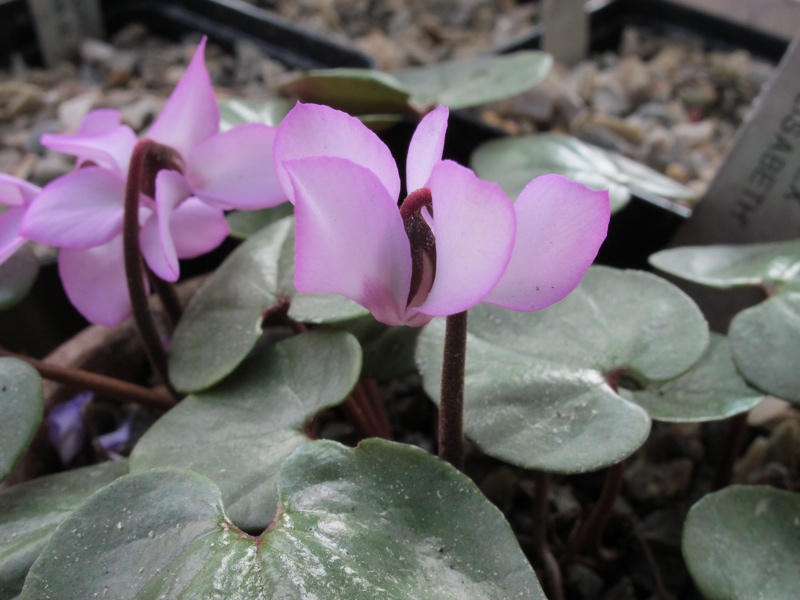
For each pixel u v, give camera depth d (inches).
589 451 2.5
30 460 3.7
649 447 4.1
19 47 7.7
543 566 3.5
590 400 2.7
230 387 3.0
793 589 2.6
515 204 2.0
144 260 3.5
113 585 2.2
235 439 2.8
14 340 5.0
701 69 7.5
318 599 2.0
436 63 7.7
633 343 2.9
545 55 5.3
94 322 3.4
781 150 4.2
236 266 3.4
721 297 4.2
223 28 7.8
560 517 3.9
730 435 3.7
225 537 2.2
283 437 2.7
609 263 5.3
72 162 6.1
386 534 2.2
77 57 7.7
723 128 6.9
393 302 2.1
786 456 4.0
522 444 2.6
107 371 4.2
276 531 2.2
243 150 3.1
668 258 3.6
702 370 3.3
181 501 2.3
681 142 6.5
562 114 6.7
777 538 2.7
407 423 4.4
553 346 3.0
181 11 8.0
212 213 3.4
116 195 3.1
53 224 3.0
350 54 6.7
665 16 8.1
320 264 2.0
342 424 4.2
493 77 5.3
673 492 4.0
